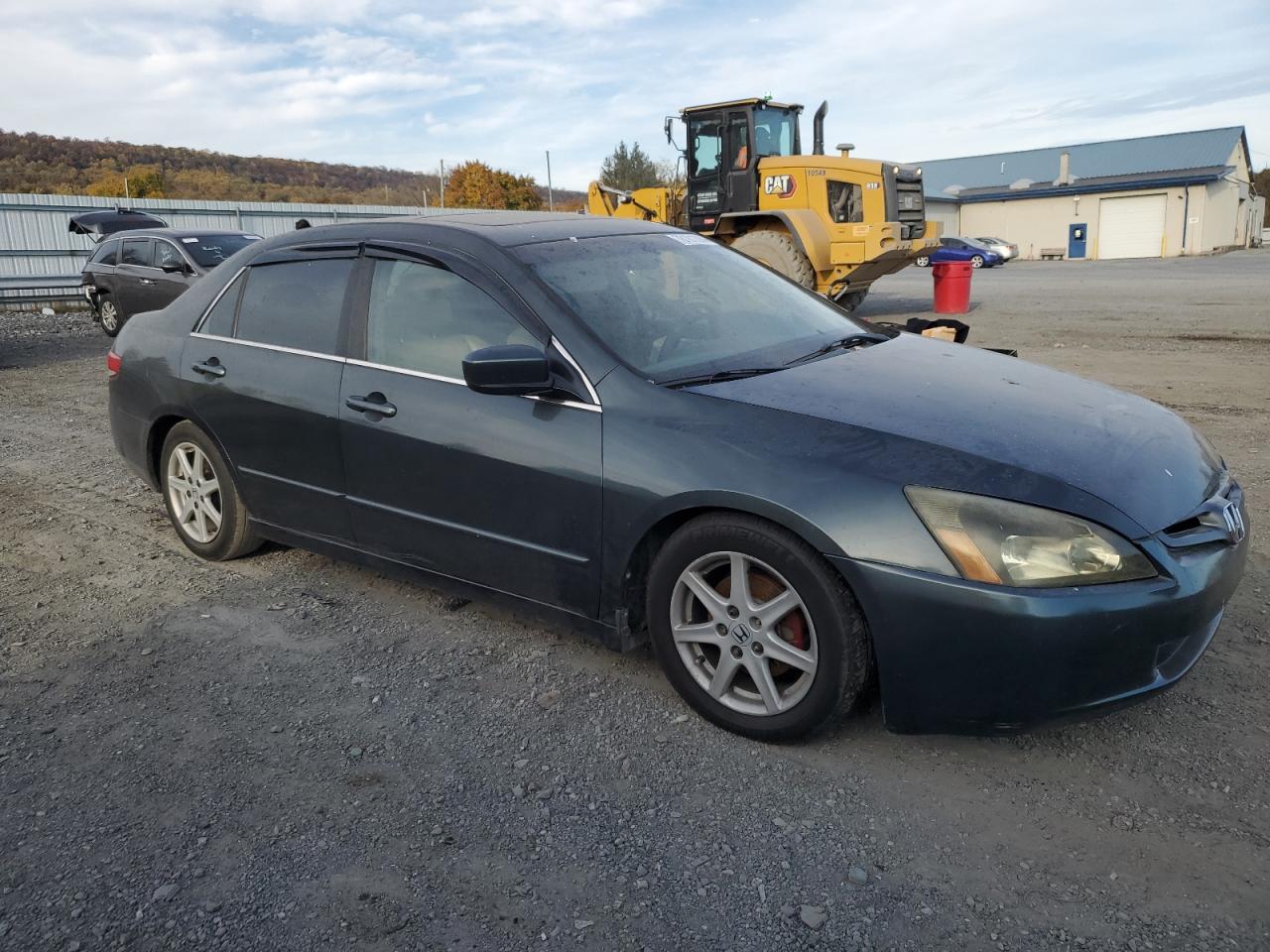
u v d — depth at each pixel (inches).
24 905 91.2
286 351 155.4
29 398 368.5
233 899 91.7
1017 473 101.6
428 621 152.3
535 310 128.8
